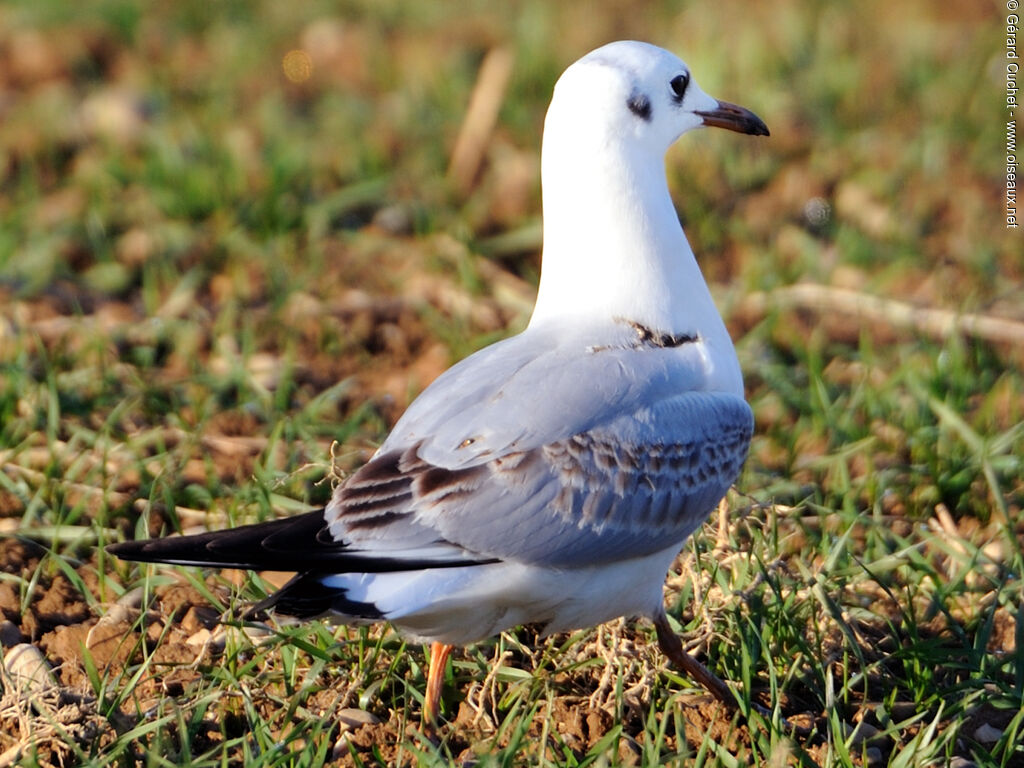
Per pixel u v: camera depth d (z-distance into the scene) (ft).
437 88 61.57
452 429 27.22
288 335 45.21
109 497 36.27
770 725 27.94
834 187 55.42
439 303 48.26
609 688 29.25
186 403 41.32
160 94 61.57
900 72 63.67
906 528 36.29
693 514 28.76
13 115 60.18
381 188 54.08
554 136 30.35
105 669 30.25
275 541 25.54
